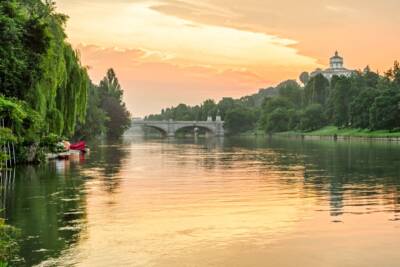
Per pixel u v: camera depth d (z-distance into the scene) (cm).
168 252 2067
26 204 3216
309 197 3569
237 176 5094
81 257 1991
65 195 3628
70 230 2442
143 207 3108
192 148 12488
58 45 6006
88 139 14062
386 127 17162
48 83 5850
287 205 3212
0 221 2039
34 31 4900
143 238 2288
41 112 5597
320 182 4525
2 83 4697
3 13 4584
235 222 2645
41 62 5191
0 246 2005
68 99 7000
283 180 4700
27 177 4900
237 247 2147
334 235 2359
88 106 13038
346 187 4147
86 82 7612
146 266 1888
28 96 5350
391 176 5041
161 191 3869
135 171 5653
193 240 2262
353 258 1992
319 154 9169
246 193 3775
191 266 1895
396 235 2358
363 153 9200
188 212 2944
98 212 2938
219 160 7712
